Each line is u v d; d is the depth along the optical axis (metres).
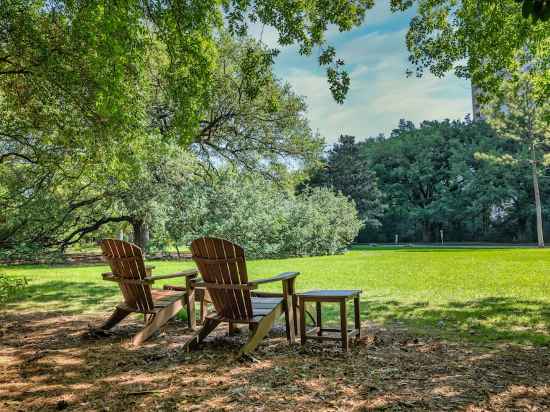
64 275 13.93
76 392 3.30
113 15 5.37
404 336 4.89
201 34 6.34
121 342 4.94
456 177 47.66
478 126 49.03
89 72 6.97
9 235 13.38
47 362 4.14
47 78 7.28
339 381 3.36
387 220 54.34
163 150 11.04
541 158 36.69
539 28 7.80
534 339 4.61
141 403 3.04
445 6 8.73
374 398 2.99
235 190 21.12
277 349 4.43
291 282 4.84
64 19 6.96
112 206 19.48
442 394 3.03
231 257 4.36
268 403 2.96
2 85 8.50
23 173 13.23
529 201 42.41
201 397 3.11
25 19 6.86
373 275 11.74
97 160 8.89
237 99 16.98
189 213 20.16
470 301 7.14
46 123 8.48
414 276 11.23
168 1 6.17
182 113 6.52
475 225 46.53
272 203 22.94
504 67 8.27
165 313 5.13
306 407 2.87
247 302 4.41
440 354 4.09
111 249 5.25
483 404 2.83
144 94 7.50
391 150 54.72
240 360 4.00
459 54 8.60
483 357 3.96
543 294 7.71
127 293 5.24
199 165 20.52
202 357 4.17
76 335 5.36
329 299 4.30
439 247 34.56
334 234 25.75
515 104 27.89
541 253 19.62
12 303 8.05
